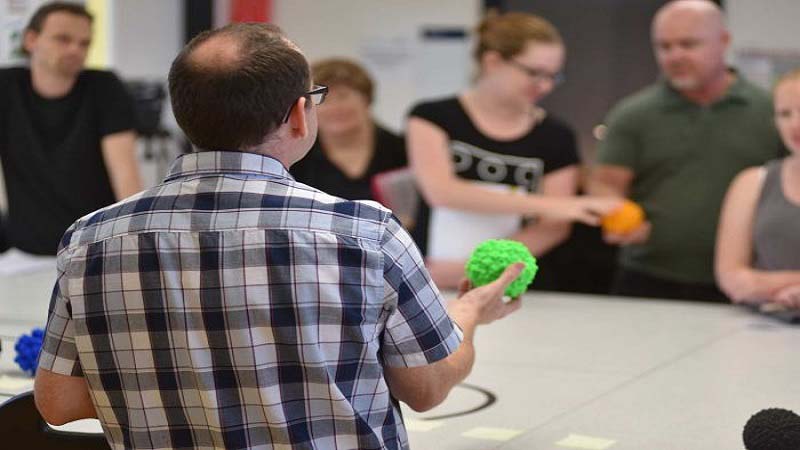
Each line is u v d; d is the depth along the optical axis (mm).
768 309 3414
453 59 7301
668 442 2068
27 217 4359
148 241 1504
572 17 7164
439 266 3863
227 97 1482
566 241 4555
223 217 1497
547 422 2215
